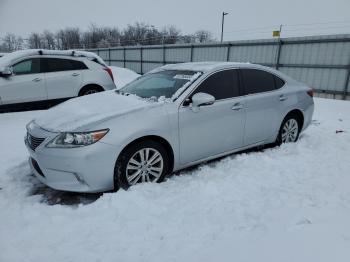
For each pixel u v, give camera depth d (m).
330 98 11.77
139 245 2.19
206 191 3.00
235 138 3.83
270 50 13.74
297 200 2.81
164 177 3.28
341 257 1.98
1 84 6.42
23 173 3.59
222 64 3.87
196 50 17.94
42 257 2.08
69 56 7.28
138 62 23.62
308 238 2.20
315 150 4.32
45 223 2.49
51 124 3.07
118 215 2.58
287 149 4.32
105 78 7.72
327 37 11.51
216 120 3.55
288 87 4.54
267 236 2.24
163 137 3.13
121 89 4.21
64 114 3.27
